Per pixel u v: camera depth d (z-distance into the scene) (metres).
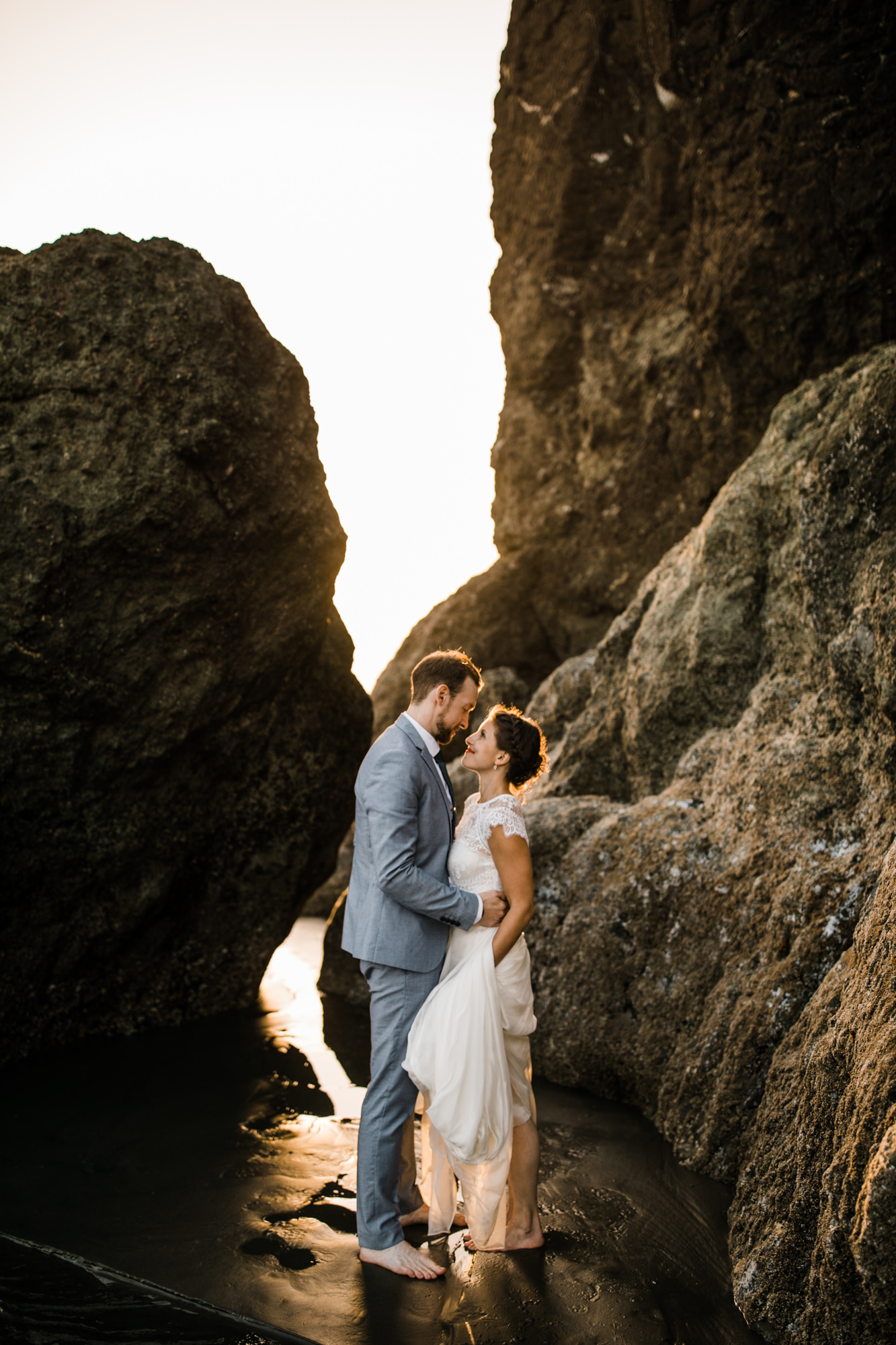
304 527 5.66
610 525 9.10
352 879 3.48
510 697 8.95
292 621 5.73
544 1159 3.89
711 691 5.41
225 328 5.32
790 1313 2.66
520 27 9.61
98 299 5.00
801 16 6.22
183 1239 3.25
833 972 3.34
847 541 4.28
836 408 4.98
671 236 8.94
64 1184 3.64
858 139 6.10
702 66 7.11
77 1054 5.10
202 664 5.34
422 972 3.20
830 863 3.88
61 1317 2.79
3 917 5.02
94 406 4.94
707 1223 3.35
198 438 5.09
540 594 9.72
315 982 6.66
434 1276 3.01
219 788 5.72
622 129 9.02
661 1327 2.75
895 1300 2.14
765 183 6.68
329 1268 3.07
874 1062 2.54
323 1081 4.77
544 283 9.66
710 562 5.46
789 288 6.72
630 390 8.91
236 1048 5.22
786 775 4.37
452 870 3.34
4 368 4.81
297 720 5.98
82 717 5.02
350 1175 3.77
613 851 5.09
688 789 5.12
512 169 10.13
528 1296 2.90
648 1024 4.44
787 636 5.02
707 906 4.41
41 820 5.02
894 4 5.80
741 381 7.48
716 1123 3.70
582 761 6.34
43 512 4.77
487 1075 3.04
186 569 5.20
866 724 4.03
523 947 3.27
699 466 8.24
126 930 5.37
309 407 5.82
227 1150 3.97
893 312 6.30
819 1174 2.75
